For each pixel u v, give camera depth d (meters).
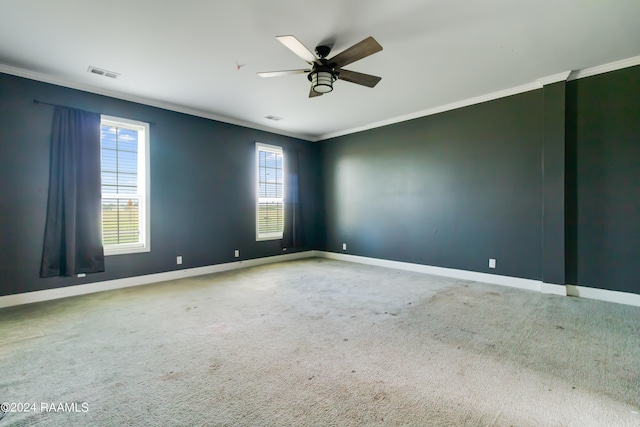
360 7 2.35
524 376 1.95
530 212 3.99
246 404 1.68
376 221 5.72
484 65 3.36
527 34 2.74
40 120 3.54
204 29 2.63
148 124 4.39
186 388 1.83
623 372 1.98
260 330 2.67
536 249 3.95
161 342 2.44
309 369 2.04
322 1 2.27
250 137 5.69
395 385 1.85
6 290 3.34
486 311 3.13
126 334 2.58
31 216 3.48
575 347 2.33
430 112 4.91
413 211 5.18
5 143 3.35
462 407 1.65
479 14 2.45
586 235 3.56
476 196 4.46
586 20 2.53
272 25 2.58
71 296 3.70
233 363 2.12
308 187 6.72
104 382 1.89
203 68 3.37
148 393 1.78
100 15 2.43
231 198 5.39
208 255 5.07
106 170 4.08
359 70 3.46
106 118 4.02
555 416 1.58
